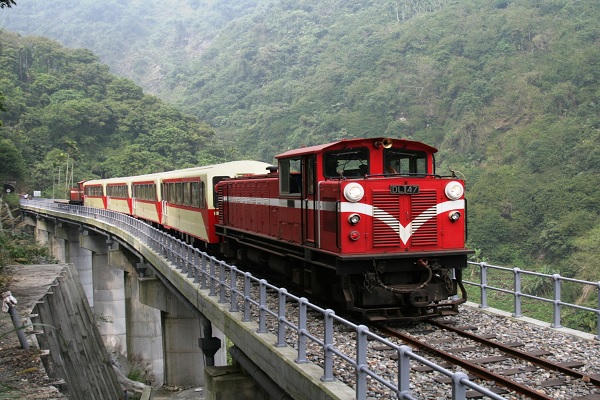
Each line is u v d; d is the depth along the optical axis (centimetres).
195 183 2338
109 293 4559
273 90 13675
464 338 1037
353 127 9444
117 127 11125
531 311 4047
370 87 10412
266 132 11500
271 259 1608
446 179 1173
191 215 2416
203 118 14738
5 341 1347
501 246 5447
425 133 8612
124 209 4262
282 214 1438
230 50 17838
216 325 1395
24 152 9619
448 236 1171
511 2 10556
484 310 1272
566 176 5922
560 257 4981
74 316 2186
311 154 1248
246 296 1181
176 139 10781
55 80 11944
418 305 1106
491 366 870
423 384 796
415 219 1147
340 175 1156
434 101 9156
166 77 19362
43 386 1037
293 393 880
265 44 16662
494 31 9638
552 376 816
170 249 2080
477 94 8538
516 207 5775
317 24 16350
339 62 12500
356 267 1103
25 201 7156
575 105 7238
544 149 6400
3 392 944
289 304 1397
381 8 14912
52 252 6319
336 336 1066
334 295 1215
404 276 1162
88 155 10381
